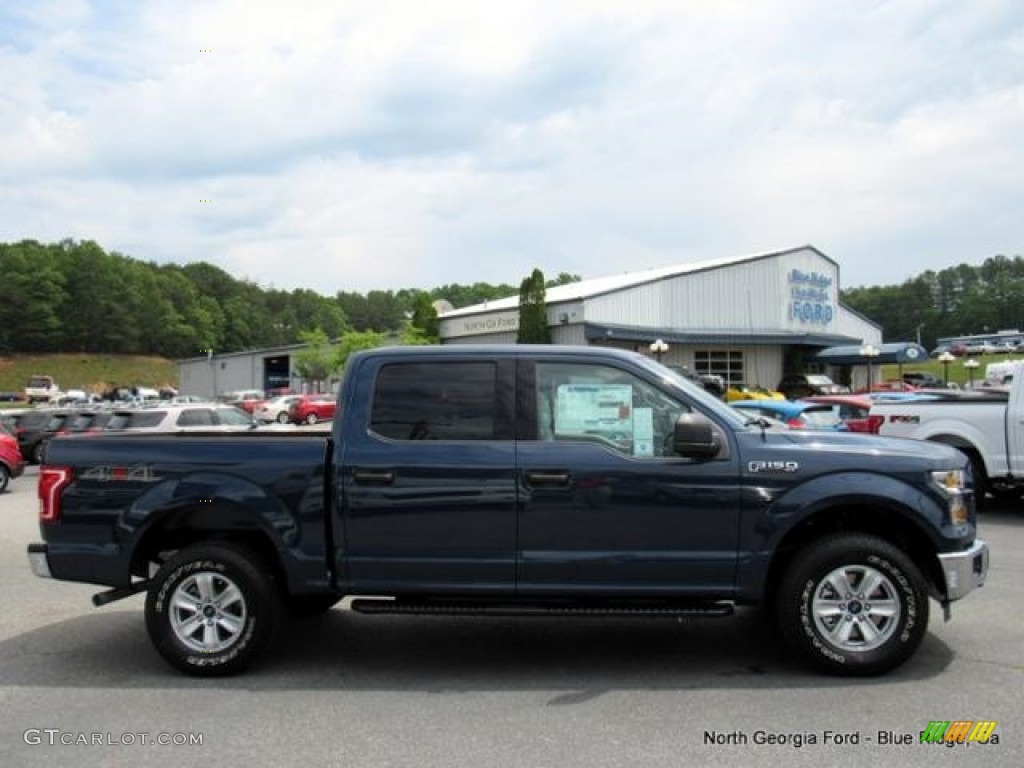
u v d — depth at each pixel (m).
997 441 10.65
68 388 130.38
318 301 186.12
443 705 4.59
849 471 4.91
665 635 5.97
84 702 4.71
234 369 76.19
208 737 4.17
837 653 4.86
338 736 4.16
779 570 5.16
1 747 4.08
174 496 5.16
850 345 42.16
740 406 15.36
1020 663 5.14
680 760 3.81
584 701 4.62
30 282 141.50
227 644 5.11
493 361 5.20
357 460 5.06
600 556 4.93
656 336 37.00
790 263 41.91
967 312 139.50
